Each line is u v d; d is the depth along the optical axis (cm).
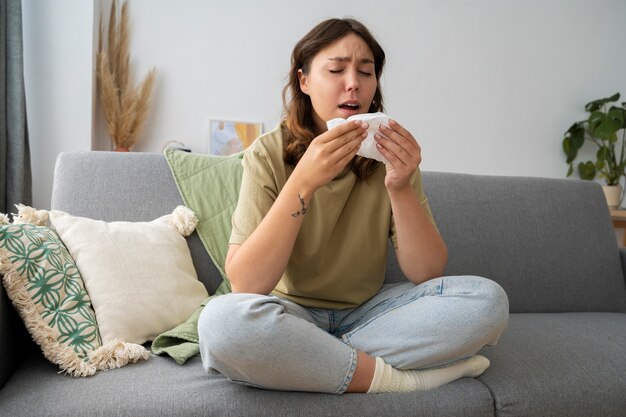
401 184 103
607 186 331
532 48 345
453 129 333
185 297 121
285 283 111
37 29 248
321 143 94
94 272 111
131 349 96
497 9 337
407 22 320
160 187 143
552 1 346
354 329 98
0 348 90
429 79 327
